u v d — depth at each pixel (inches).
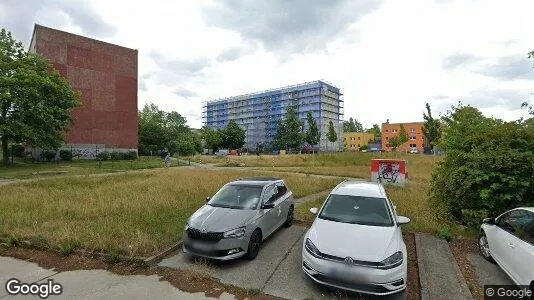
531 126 327.9
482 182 322.3
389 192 545.3
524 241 192.4
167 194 485.1
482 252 261.1
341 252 191.6
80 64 1768.0
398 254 191.6
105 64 1867.6
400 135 3070.9
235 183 318.3
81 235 279.4
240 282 208.5
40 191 537.3
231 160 1667.1
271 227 291.3
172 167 1298.0
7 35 1262.3
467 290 197.0
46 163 1425.9
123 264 233.5
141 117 3073.3
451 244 292.0
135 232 290.4
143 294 191.2
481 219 317.4
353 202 250.5
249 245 245.0
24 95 1157.7
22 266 231.1
